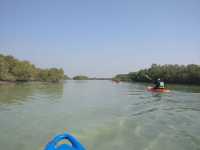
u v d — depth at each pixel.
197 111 14.77
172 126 10.27
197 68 66.62
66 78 180.12
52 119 11.68
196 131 9.40
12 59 71.75
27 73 70.81
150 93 29.95
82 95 27.53
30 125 10.27
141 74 95.12
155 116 12.84
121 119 11.81
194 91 33.41
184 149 7.20
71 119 11.72
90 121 11.26
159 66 93.69
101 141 8.00
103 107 16.44
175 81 75.12
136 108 16.03
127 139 8.23
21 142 7.81
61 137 4.07
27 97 23.31
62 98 23.09
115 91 36.00
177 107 16.64
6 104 17.53
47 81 86.56
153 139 8.23
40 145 7.55
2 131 9.22
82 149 4.14
